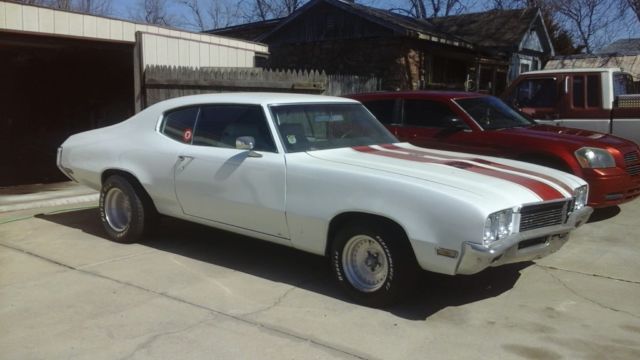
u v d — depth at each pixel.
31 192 10.16
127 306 4.71
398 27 15.77
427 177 4.53
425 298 4.91
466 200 4.16
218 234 6.87
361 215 4.66
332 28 17.56
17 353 3.92
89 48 12.96
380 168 4.75
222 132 5.66
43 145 17.66
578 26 23.75
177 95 11.41
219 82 10.96
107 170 6.50
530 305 4.81
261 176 5.18
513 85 10.36
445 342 4.12
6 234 6.83
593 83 9.52
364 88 13.05
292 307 4.71
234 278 5.39
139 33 11.53
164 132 6.14
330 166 4.85
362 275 4.79
